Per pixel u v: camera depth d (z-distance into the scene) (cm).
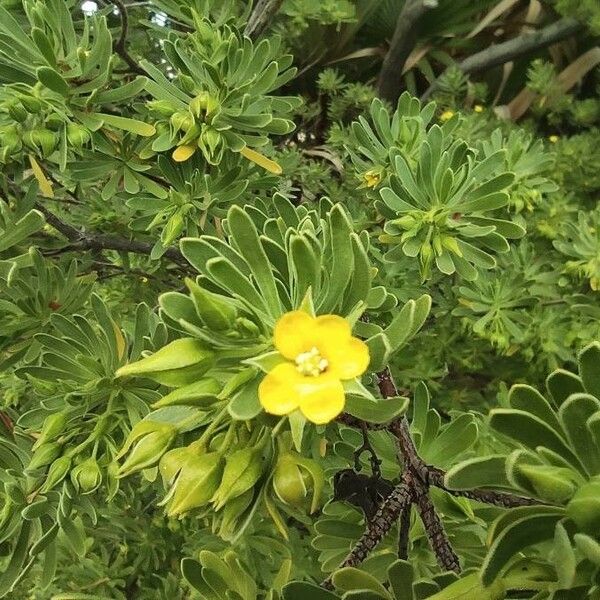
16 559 14
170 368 9
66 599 11
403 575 9
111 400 14
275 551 22
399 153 18
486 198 17
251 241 9
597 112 38
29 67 16
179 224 18
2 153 16
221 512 10
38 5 16
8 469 15
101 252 25
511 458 7
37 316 16
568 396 8
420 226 17
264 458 10
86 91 16
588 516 7
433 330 28
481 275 24
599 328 25
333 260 9
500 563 8
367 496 12
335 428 14
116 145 18
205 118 17
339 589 9
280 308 9
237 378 9
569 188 34
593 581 8
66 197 27
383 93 39
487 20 39
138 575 29
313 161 33
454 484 8
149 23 22
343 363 8
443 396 29
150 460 10
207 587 11
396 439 12
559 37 36
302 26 34
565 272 25
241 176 20
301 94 40
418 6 34
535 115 41
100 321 14
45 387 15
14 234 16
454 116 20
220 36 19
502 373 29
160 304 9
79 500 14
